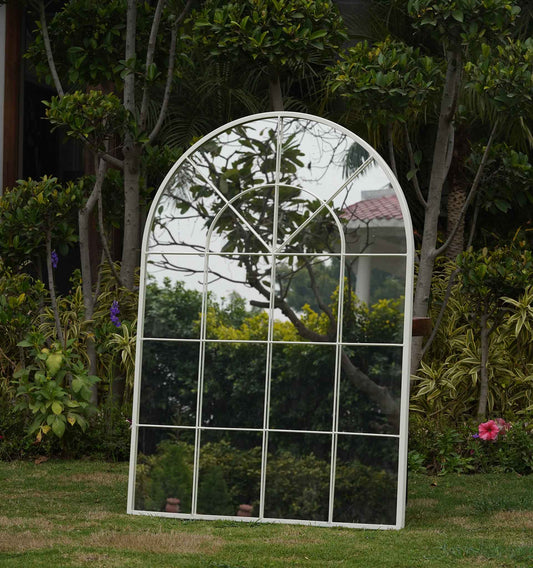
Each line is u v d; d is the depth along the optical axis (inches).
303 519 231.0
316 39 306.7
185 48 373.1
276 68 312.0
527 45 299.9
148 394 243.9
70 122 311.4
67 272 440.5
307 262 240.2
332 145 243.4
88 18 353.1
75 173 450.0
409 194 430.6
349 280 237.0
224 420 239.1
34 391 316.8
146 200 398.3
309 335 237.1
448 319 364.8
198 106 434.3
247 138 248.5
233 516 234.8
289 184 244.5
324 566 179.5
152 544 195.9
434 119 408.2
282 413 236.1
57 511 239.6
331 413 233.3
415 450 320.5
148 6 359.9
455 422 345.7
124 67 348.2
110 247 436.5
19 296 346.0
